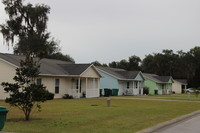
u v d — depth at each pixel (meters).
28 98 15.34
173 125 15.54
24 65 16.22
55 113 19.28
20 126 13.24
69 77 39.91
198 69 99.00
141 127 14.02
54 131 12.17
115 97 44.06
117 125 14.45
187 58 101.62
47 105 25.94
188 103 33.84
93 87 43.59
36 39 56.44
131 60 103.25
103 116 18.06
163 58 102.75
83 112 20.27
